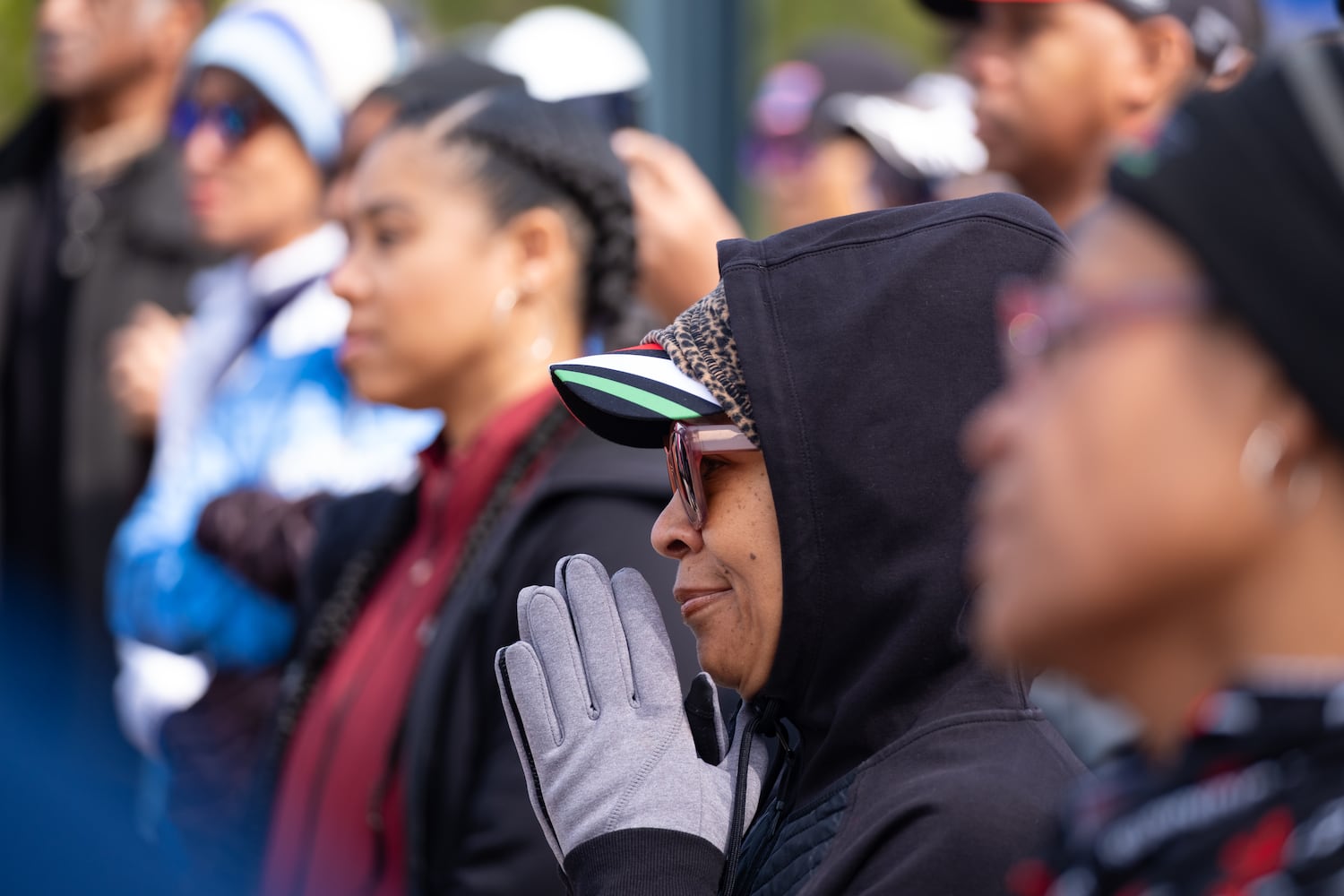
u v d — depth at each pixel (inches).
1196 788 113.0
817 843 180.1
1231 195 108.8
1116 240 116.2
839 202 533.3
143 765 472.1
